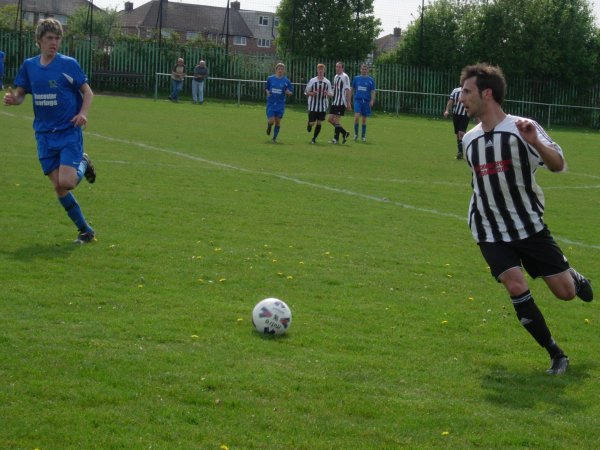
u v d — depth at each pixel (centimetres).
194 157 2133
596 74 5369
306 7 5316
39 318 768
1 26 5034
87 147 2186
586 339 821
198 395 606
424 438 560
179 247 1105
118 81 5022
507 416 609
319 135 3194
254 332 767
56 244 1078
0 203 1329
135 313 804
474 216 732
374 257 1125
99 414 566
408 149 2825
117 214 1306
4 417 554
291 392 624
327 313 850
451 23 5316
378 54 6794
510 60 5272
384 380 667
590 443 568
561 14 5275
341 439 551
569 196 1927
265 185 1733
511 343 792
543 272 728
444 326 832
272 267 1029
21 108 3284
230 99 5203
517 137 700
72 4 8806
